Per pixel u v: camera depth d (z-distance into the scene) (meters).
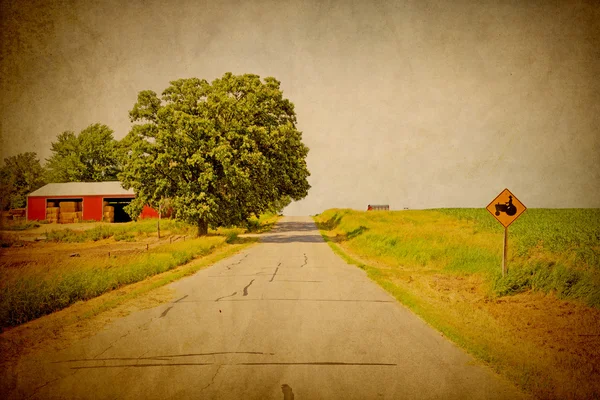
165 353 5.32
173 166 23.95
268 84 28.30
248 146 25.50
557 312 7.56
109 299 9.07
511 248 14.11
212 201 24.52
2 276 9.79
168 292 9.56
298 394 4.09
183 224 35.47
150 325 6.70
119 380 4.47
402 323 6.78
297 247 22.02
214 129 24.77
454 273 12.13
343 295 9.16
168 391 4.17
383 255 16.66
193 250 17.73
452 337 5.92
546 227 22.50
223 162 24.14
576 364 4.94
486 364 4.94
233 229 36.62
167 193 24.91
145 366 4.88
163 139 23.91
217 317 7.19
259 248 21.53
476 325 6.66
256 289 9.91
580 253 11.57
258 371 4.70
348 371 4.70
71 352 5.40
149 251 17.41
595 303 7.82
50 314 7.79
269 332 6.25
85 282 9.65
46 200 47.47
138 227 35.66
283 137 28.17
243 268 13.89
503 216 9.99
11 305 7.27
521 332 6.41
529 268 9.77
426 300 8.60
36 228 37.41
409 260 14.69
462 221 32.69
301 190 31.27
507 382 4.44
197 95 25.39
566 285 8.70
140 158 24.52
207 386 4.29
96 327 6.61
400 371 4.71
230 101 25.61
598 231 19.33
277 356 5.19
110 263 12.93
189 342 5.77
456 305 8.13
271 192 30.09
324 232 35.12
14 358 5.19
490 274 10.48
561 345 5.75
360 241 22.22
